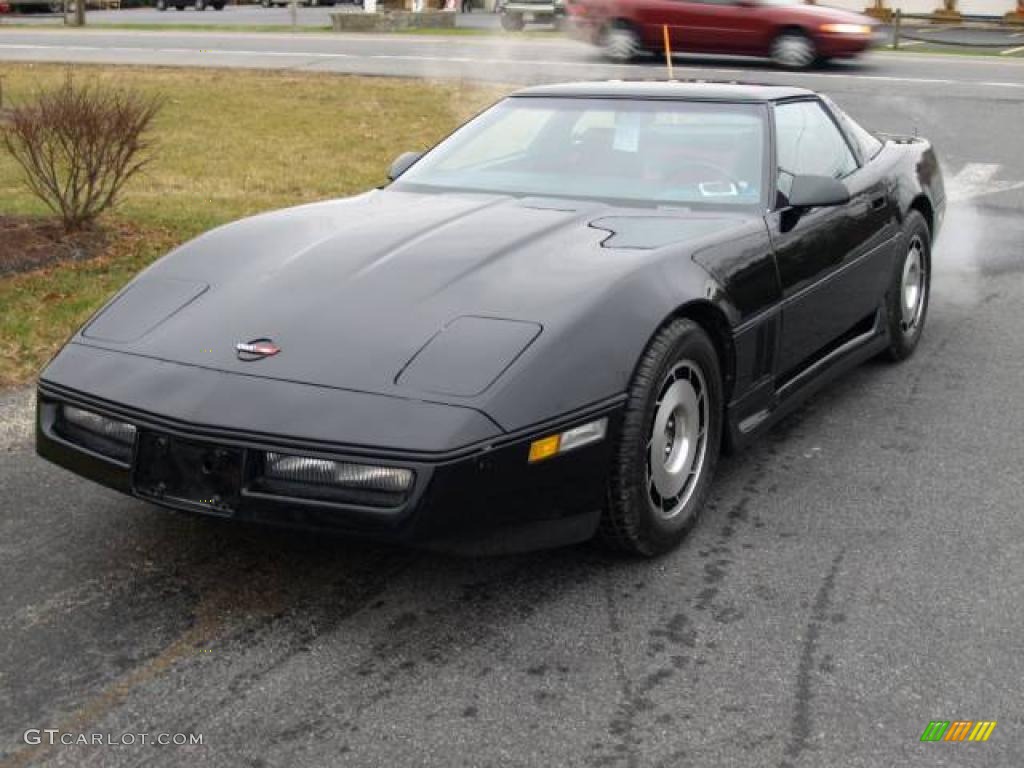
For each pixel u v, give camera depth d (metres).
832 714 2.69
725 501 3.98
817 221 4.39
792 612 3.19
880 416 4.89
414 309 3.24
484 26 32.31
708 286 3.58
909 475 4.22
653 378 3.28
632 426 3.22
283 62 20.66
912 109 15.13
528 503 3.01
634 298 3.31
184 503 3.03
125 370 3.23
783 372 4.22
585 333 3.14
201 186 10.23
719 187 4.22
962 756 2.54
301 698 2.76
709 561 3.51
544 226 3.79
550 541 3.14
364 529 2.87
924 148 6.02
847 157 5.10
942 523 3.79
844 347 4.95
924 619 3.15
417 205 4.16
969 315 6.60
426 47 23.62
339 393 2.96
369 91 16.66
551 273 3.39
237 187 10.23
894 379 5.41
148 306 3.52
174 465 3.03
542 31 29.36
